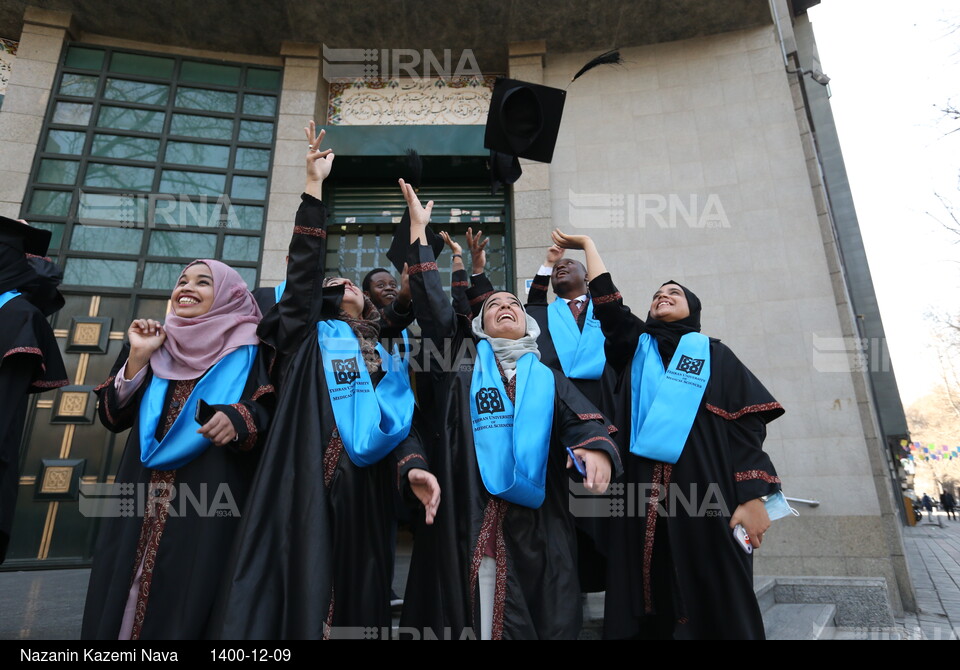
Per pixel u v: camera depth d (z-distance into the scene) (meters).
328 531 1.81
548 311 3.20
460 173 6.10
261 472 1.85
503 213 6.00
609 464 1.88
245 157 5.86
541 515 1.96
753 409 2.18
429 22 5.92
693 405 2.22
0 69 5.68
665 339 2.49
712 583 2.01
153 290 5.29
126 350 2.22
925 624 4.08
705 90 5.84
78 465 4.68
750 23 5.87
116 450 4.79
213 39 6.02
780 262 5.18
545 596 1.82
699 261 5.34
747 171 5.50
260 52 6.18
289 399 2.01
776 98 5.64
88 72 5.75
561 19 5.89
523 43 6.12
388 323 2.67
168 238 5.49
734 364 2.34
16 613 2.62
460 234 6.05
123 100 5.77
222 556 1.83
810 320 4.98
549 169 5.75
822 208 5.23
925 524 21.23
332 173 6.09
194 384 2.07
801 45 7.57
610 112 5.93
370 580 1.85
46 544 4.47
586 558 2.38
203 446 1.95
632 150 5.77
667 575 2.08
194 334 2.11
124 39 5.96
